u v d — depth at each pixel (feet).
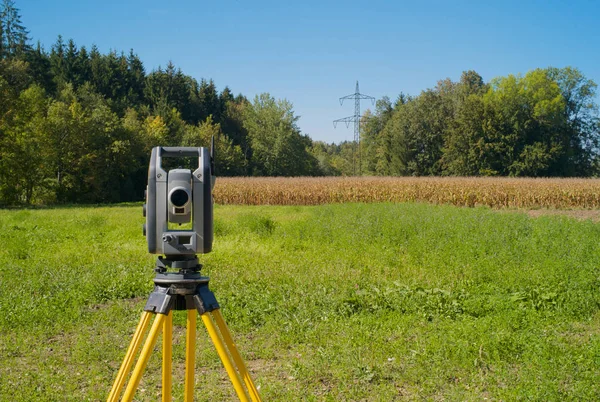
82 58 284.41
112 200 174.09
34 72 243.81
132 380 7.96
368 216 52.08
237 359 8.40
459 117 243.60
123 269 29.45
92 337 18.17
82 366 15.42
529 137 236.43
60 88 244.63
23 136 144.25
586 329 19.45
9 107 135.85
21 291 23.99
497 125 232.94
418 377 14.46
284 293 23.70
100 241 43.96
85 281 26.07
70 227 54.65
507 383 13.76
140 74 323.37
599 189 103.35
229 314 20.40
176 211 8.36
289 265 31.78
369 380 14.29
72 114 168.35
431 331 18.43
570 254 32.14
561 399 12.63
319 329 18.67
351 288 24.53
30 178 142.41
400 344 16.79
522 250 34.73
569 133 244.42
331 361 15.48
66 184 163.63
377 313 20.94
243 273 29.12
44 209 104.63
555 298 22.61
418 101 276.00
